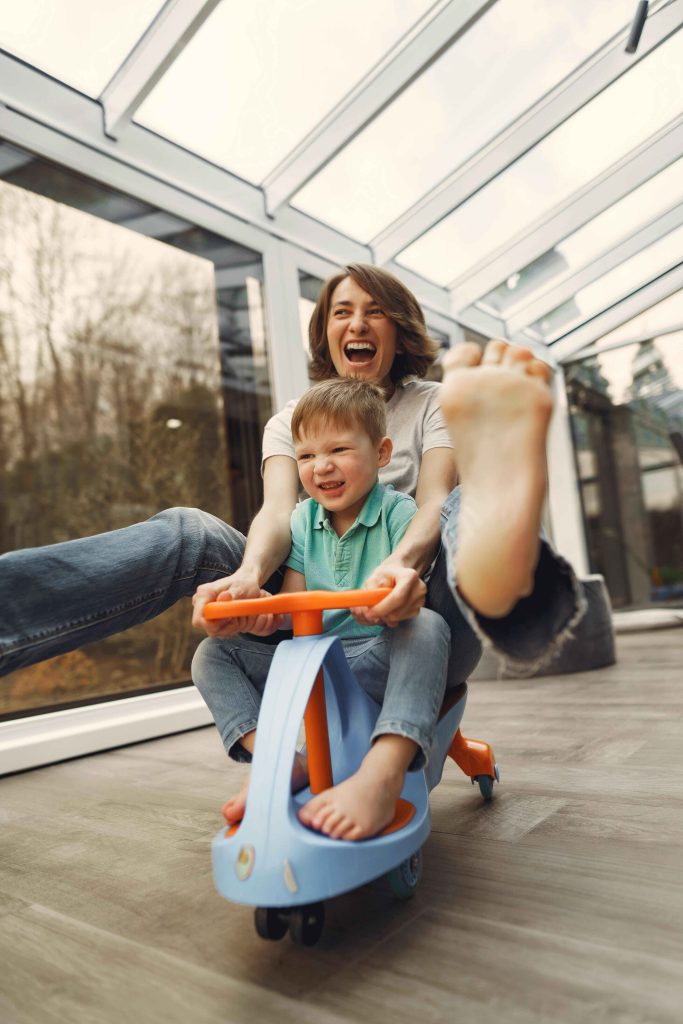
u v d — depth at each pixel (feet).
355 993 1.83
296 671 2.18
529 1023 1.64
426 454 3.22
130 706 5.85
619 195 9.00
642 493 12.33
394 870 2.29
